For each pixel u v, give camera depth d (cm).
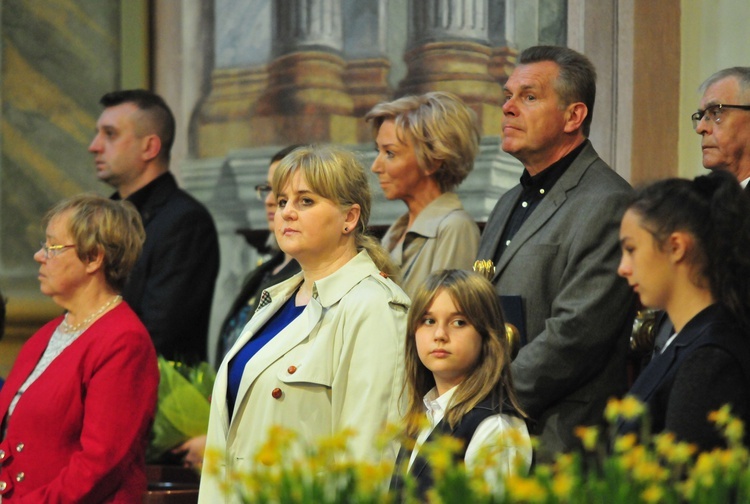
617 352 1282
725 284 940
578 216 1305
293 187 1193
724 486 743
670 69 1788
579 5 1861
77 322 1344
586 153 1368
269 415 1147
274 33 2327
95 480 1246
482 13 1991
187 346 1886
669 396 922
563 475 746
